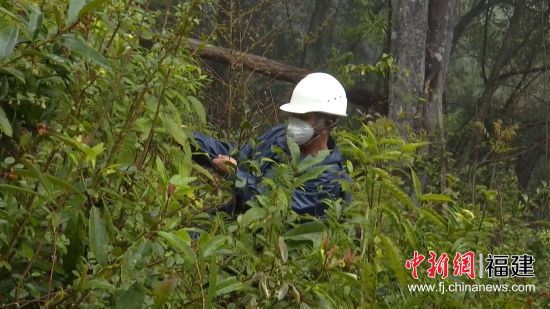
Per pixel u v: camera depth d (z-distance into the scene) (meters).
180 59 3.70
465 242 3.93
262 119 7.73
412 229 3.57
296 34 15.89
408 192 8.58
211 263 2.76
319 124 4.57
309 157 3.39
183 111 4.56
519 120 16.08
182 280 2.93
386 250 3.53
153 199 3.03
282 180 3.37
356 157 3.67
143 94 3.31
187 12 3.49
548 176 14.61
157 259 2.93
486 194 4.32
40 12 2.84
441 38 12.28
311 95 4.62
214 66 10.27
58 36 2.69
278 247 3.14
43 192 2.79
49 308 2.60
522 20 16.72
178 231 2.82
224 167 4.37
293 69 10.84
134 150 3.40
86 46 2.69
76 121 2.88
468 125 13.77
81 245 2.77
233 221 3.83
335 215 3.54
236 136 5.35
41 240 2.67
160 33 3.66
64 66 2.81
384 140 3.60
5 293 2.66
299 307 3.05
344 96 4.72
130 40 3.65
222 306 3.22
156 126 3.50
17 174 2.63
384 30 13.05
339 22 16.52
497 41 17.17
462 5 17.66
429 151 11.34
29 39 2.68
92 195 2.83
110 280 2.71
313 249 3.21
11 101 2.71
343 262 3.08
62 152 3.03
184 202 3.09
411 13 11.93
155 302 2.64
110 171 2.92
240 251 3.21
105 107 3.07
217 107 7.27
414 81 11.73
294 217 3.34
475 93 16.75
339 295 3.28
